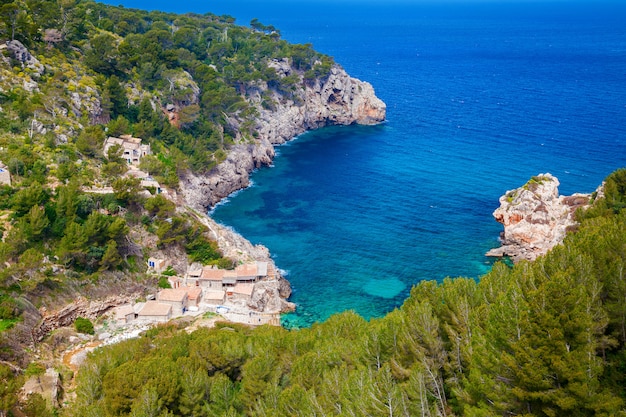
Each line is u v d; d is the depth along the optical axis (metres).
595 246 48.59
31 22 134.00
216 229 113.38
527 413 36.47
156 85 151.00
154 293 94.12
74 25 149.62
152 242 100.25
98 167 108.25
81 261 89.12
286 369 55.12
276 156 176.00
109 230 92.25
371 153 174.88
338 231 121.25
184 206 117.31
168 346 66.25
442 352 45.94
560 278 39.00
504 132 186.88
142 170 119.06
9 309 74.06
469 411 37.66
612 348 42.25
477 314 47.16
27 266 78.44
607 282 43.75
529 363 36.22
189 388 52.97
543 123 195.50
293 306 94.31
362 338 52.44
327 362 51.03
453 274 103.06
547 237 107.06
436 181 146.88
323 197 140.88
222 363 59.50
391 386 40.25
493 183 142.88
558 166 150.50
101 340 81.44
